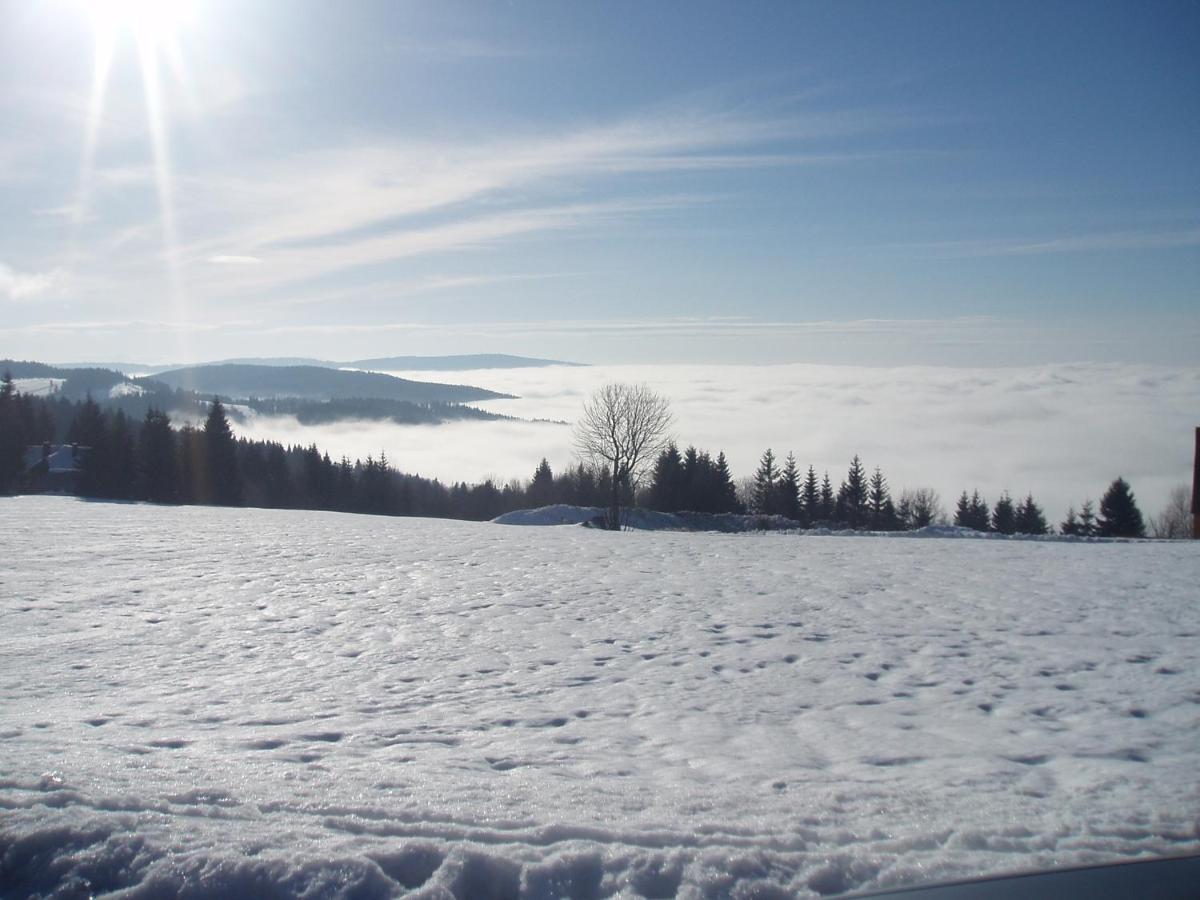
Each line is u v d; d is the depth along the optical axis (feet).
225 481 210.79
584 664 30.19
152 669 28.81
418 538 78.07
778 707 24.64
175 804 13.75
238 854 11.66
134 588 45.47
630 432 155.43
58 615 37.86
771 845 13.00
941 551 68.49
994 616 38.96
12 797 13.53
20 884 11.33
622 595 45.42
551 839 12.92
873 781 17.65
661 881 11.73
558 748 20.18
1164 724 22.66
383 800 14.69
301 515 111.14
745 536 87.81
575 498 236.43
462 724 22.43
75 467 219.61
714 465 226.38
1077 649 32.09
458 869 11.55
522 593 45.96
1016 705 24.75
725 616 39.42
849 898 9.80
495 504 284.20
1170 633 34.76
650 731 22.04
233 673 28.45
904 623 37.50
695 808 15.15
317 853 11.73
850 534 93.50
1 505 115.14
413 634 35.27
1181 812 15.47
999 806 15.75
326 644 33.24
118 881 11.25
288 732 21.04
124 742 19.26
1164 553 66.08
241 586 47.06
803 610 40.96
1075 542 80.12
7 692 25.16
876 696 25.91
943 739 21.36
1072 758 19.63
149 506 123.44
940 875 12.13
